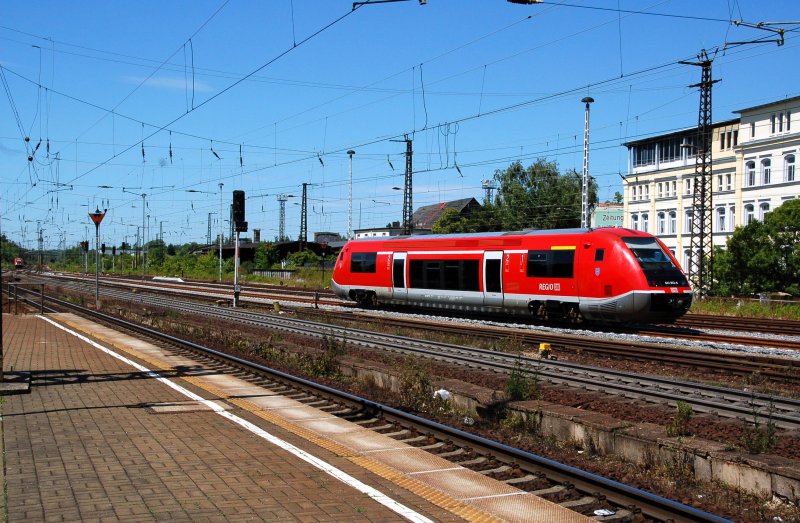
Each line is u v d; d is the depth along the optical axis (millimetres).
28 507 6535
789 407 11641
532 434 10578
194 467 7953
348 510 6645
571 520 6566
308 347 19906
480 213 78750
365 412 11547
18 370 15000
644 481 8219
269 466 8055
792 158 50625
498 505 6945
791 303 34812
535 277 25922
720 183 56938
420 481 7684
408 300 31922
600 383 13617
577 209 75375
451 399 12664
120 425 9977
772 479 7480
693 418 10586
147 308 34125
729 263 42688
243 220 37281
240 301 41219
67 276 94062
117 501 6746
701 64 39500
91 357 17328
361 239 35375
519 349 19797
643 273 22859
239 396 12609
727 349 19547
